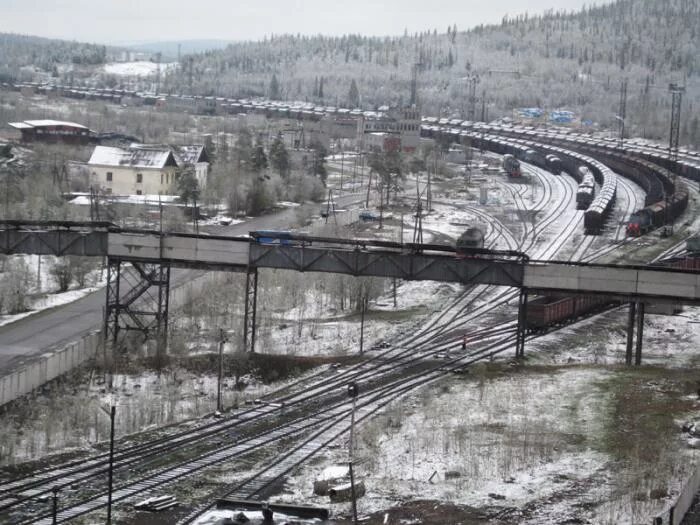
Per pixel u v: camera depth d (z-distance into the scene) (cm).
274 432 9012
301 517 6331
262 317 13238
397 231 19512
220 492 7400
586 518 6694
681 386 10000
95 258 15838
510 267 11475
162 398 10025
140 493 7338
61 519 6781
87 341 11019
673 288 11212
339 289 14375
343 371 11131
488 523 6656
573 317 13875
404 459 8088
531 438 8369
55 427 8888
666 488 7144
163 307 12950
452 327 13412
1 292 13362
